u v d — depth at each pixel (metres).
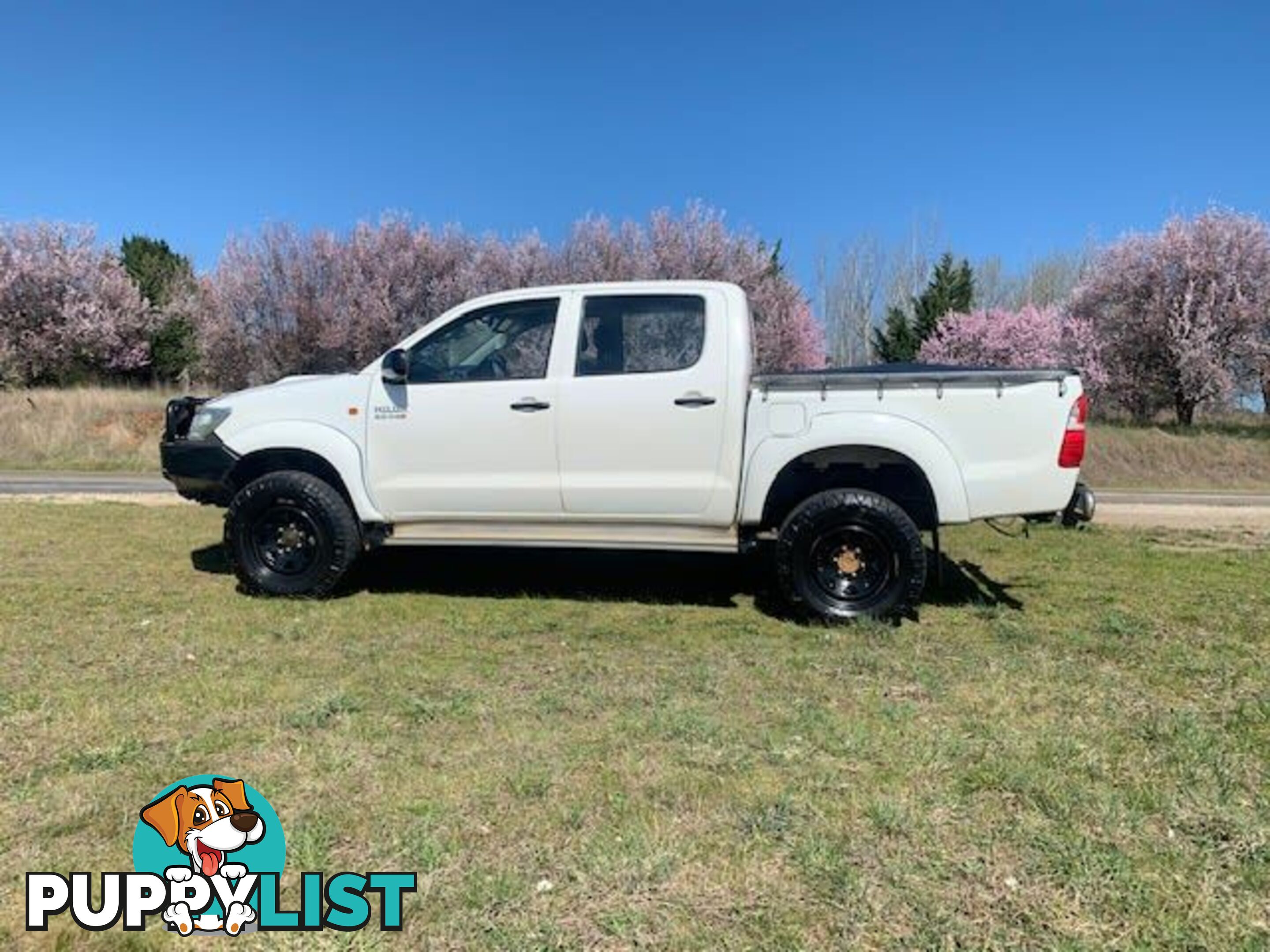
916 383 5.04
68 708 3.60
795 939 2.18
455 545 5.54
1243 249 26.58
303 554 5.62
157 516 9.09
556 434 5.32
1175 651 4.56
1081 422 5.01
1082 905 2.33
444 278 27.59
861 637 4.85
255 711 3.61
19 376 28.39
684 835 2.65
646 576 6.43
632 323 5.32
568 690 3.94
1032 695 3.90
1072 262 49.88
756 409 5.16
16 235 29.78
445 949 2.15
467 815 2.76
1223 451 21.67
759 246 29.34
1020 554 7.45
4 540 7.52
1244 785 3.01
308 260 27.14
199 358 29.55
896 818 2.74
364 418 5.55
